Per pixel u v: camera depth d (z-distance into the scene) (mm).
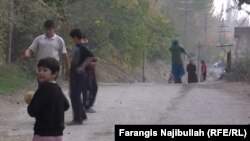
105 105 32344
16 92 38438
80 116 25516
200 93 39531
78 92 25438
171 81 63125
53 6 56312
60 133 14812
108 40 79000
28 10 52844
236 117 27234
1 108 30719
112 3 74062
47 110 14664
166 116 27781
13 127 24984
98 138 22438
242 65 55938
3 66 49344
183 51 55594
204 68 73125
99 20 71438
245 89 41750
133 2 80188
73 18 68250
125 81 93375
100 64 86750
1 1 47812
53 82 14914
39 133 14625
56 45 25312
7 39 51531
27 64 52844
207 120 26281
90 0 71125
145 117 27500
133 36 83688
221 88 43969
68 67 25656
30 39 53688
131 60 97188
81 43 25547
